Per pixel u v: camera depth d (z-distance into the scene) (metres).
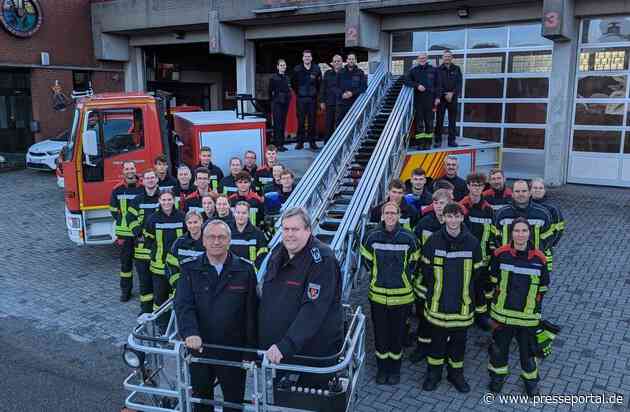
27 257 9.19
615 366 5.34
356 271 6.21
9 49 17.33
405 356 5.74
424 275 4.98
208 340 3.71
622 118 12.20
